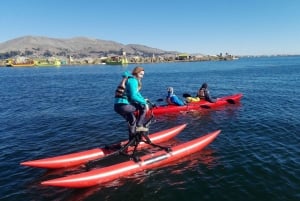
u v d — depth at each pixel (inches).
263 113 614.2
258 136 445.7
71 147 419.8
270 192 271.7
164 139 416.2
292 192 270.4
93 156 346.9
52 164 326.3
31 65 5502.0
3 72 3287.4
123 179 300.8
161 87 1275.8
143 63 6294.3
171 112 625.0
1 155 389.4
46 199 269.7
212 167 327.6
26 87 1405.0
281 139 428.1
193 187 284.7
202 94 682.8
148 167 322.0
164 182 295.1
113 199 267.9
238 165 332.2
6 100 928.9
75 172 325.7
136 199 267.1
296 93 951.0
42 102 869.8
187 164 335.9
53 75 2522.1
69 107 762.2
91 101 871.7
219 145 401.7
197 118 577.0
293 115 589.9
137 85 320.5
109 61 6023.6
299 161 340.5
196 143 372.2
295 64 3779.5
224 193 272.8
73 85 1493.6
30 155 388.8
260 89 1095.6
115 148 358.0
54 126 544.1
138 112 334.0
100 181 291.6
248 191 274.8
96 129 514.3
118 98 324.2
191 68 3385.8
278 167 324.5
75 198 270.2
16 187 294.7
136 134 327.3
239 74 2047.2
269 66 3353.8
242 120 553.9
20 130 520.7
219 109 658.8
